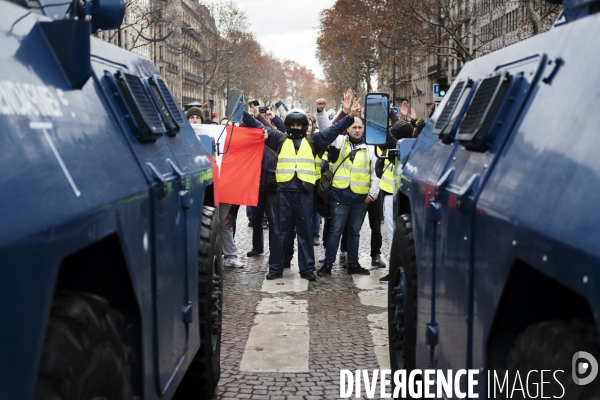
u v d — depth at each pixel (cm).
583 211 212
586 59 258
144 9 4891
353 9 6234
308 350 662
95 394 239
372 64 7450
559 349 236
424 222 421
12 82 220
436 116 468
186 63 8881
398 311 498
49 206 206
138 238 300
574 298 270
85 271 289
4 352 176
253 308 837
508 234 265
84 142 260
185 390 493
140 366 304
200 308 474
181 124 472
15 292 181
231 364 621
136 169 314
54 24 267
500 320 286
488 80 352
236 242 1395
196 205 450
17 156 202
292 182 993
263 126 1058
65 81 269
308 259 1008
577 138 237
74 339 229
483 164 321
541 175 253
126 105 332
